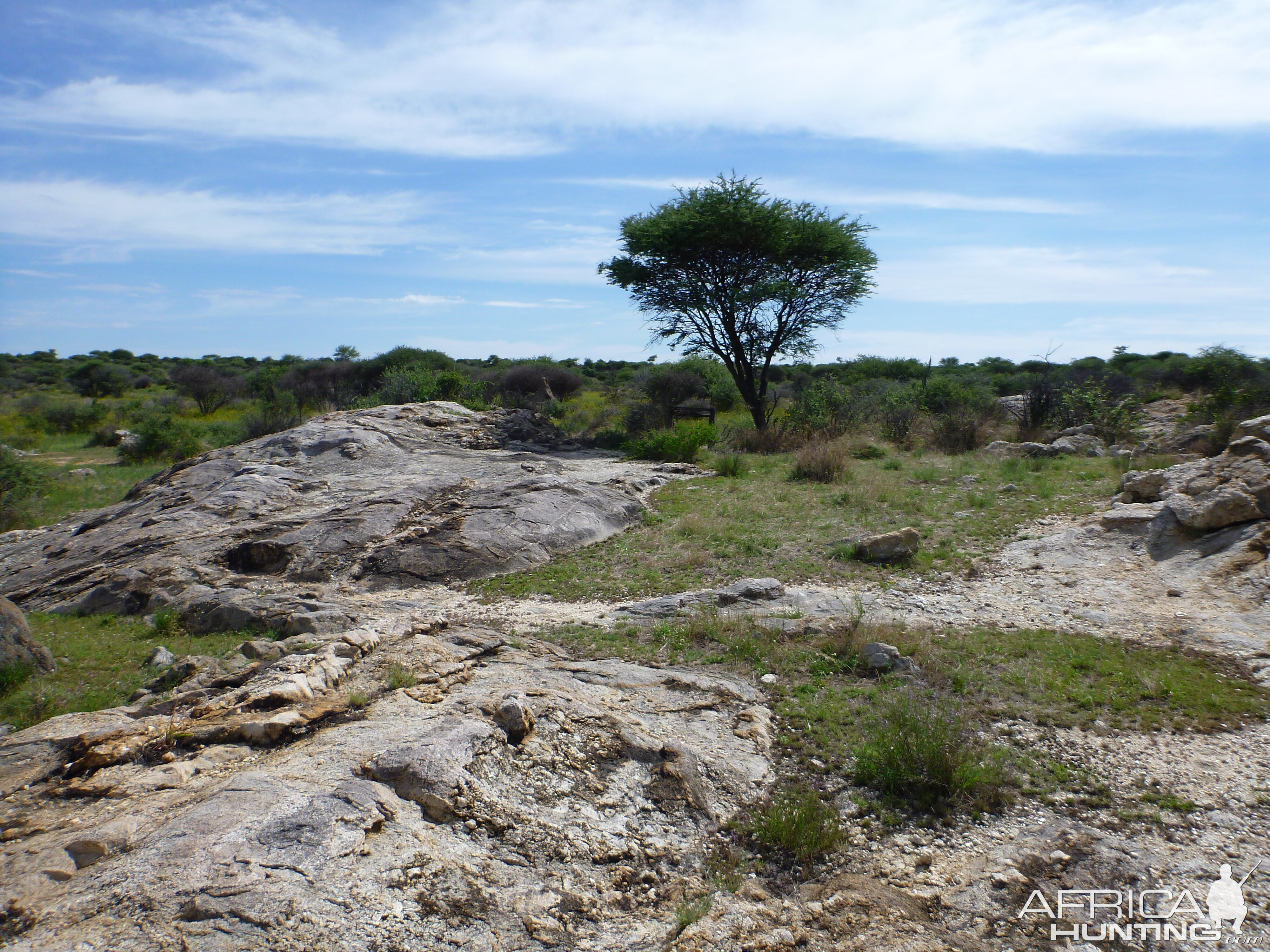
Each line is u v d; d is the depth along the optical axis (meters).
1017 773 5.04
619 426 26.56
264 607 8.51
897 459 16.55
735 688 6.18
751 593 8.40
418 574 9.88
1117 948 3.49
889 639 6.99
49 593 10.08
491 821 4.05
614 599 8.85
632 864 4.06
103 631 8.48
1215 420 16.45
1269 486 8.77
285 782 4.00
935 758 4.86
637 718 5.49
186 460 16.77
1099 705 5.89
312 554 10.48
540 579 9.70
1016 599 8.21
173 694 5.90
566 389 38.50
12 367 65.56
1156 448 16.34
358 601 8.91
